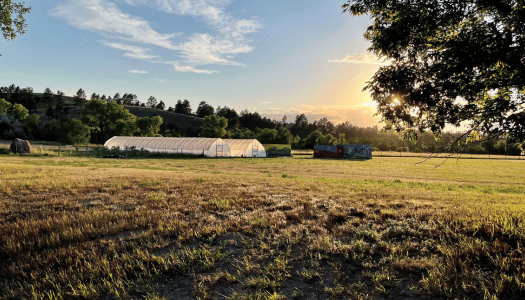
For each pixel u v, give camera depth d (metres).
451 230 5.24
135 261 4.62
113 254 4.89
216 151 55.41
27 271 4.48
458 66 5.64
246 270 4.29
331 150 64.25
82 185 11.54
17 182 11.77
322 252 4.85
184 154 53.00
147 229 6.11
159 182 12.99
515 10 5.79
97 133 97.62
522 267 3.83
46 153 41.25
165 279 4.16
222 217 7.09
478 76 6.11
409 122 6.75
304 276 4.11
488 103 6.28
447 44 5.95
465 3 6.09
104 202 8.73
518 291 3.46
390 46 6.59
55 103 169.12
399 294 3.62
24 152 39.41
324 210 7.57
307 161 50.97
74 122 79.25
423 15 6.16
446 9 6.17
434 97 6.30
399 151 98.44
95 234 5.81
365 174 29.47
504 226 5.07
